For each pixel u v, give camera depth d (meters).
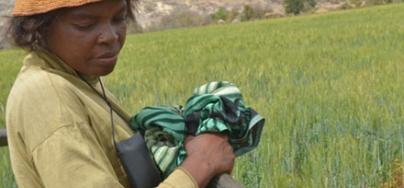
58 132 2.05
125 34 2.31
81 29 2.20
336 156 6.48
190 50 24.00
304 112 8.38
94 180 2.01
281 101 9.41
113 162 2.23
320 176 6.00
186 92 11.50
